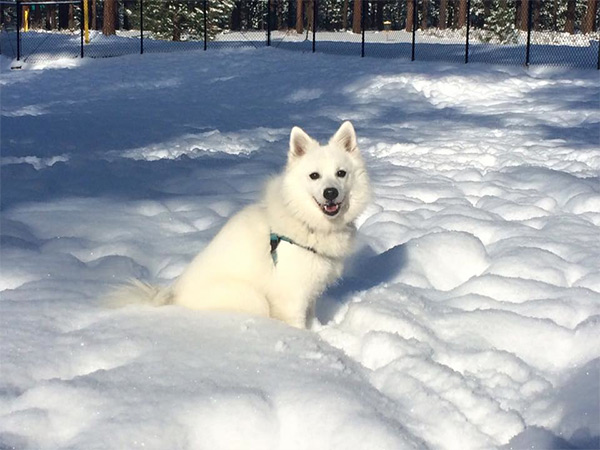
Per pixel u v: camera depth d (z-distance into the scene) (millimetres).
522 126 5645
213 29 15719
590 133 5254
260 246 2049
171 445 1445
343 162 2043
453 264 2584
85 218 3092
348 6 28859
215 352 1797
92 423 1490
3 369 1710
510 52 11438
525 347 1943
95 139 5188
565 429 1531
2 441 1433
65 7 24656
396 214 3113
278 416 1551
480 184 3645
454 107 7047
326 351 1855
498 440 1544
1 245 2695
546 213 3139
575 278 2400
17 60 11438
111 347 1820
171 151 4805
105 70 10203
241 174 4023
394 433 1458
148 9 15312
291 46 12992
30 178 3828
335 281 2262
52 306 2115
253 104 7508
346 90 8109
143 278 2479
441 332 2018
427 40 17844
